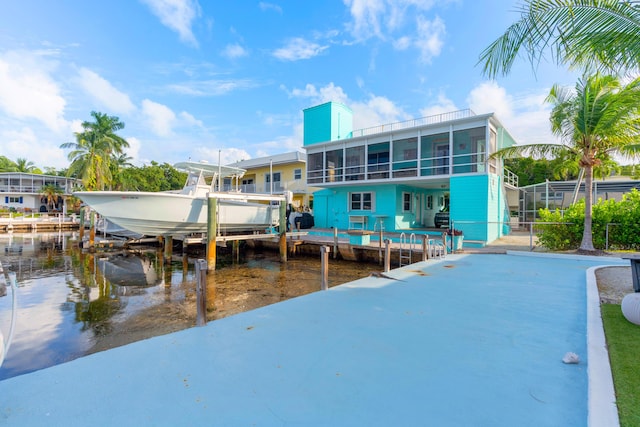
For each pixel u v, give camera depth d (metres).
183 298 8.00
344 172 18.34
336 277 10.48
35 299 7.86
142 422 2.00
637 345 3.07
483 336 3.46
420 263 8.62
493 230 14.66
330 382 2.49
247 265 12.65
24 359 4.85
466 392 2.36
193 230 13.68
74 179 36.38
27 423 1.99
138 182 37.47
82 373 2.62
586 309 4.43
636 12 4.04
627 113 8.58
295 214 19.70
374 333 3.54
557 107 10.45
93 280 10.00
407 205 18.62
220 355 2.97
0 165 50.09
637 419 1.92
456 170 15.26
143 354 2.99
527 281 6.32
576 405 2.20
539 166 29.27
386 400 2.25
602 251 9.92
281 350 3.09
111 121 30.72
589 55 4.70
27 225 28.39
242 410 2.13
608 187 18.69
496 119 14.34
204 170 14.19
